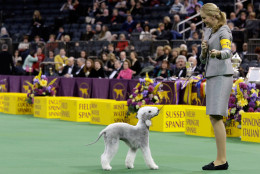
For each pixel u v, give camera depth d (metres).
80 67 17.30
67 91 16.30
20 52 22.92
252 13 18.05
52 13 27.84
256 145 9.43
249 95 10.43
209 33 6.99
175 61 15.82
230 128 10.69
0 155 8.05
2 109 16.81
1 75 19.36
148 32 19.59
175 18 19.94
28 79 17.89
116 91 14.59
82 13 25.47
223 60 6.80
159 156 8.17
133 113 12.10
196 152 8.61
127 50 19.20
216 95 6.80
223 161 6.95
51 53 20.44
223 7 21.19
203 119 10.68
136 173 6.66
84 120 13.63
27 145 9.20
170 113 11.52
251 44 16.94
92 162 7.46
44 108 14.66
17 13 29.27
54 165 7.20
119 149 8.70
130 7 24.14
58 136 10.51
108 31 21.16
